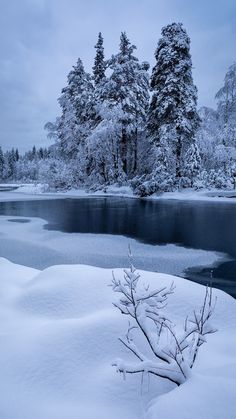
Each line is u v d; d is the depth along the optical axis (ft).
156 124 105.81
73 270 16.33
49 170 143.95
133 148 127.95
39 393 8.55
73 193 128.88
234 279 24.88
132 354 10.16
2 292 16.19
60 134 139.74
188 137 99.19
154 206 76.33
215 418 5.81
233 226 47.62
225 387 6.63
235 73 115.65
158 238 40.88
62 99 136.05
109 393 8.46
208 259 30.68
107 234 44.06
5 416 7.62
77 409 7.86
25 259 31.40
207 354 10.35
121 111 113.91
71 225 52.11
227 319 12.84
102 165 128.47
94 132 115.75
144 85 123.34
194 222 52.03
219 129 118.73
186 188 96.94
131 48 119.96
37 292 14.73
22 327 12.40
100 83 125.39
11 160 393.09
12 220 58.13
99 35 133.49
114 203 87.30
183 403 6.23
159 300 9.54
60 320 12.62
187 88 98.07
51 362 9.64
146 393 8.43
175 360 7.60
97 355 10.03
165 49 99.19
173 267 28.30
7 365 9.61
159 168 99.76
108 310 12.62
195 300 13.62
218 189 93.61
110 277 15.20
